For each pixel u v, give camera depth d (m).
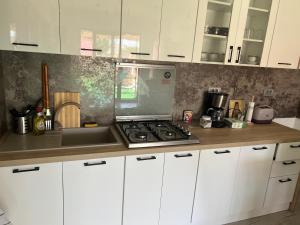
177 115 2.49
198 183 2.00
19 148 1.59
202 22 1.94
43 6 1.54
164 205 1.94
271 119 2.68
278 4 2.15
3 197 1.48
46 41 1.59
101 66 2.10
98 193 1.71
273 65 2.32
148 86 2.29
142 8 1.75
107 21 1.70
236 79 2.63
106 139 2.19
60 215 1.65
